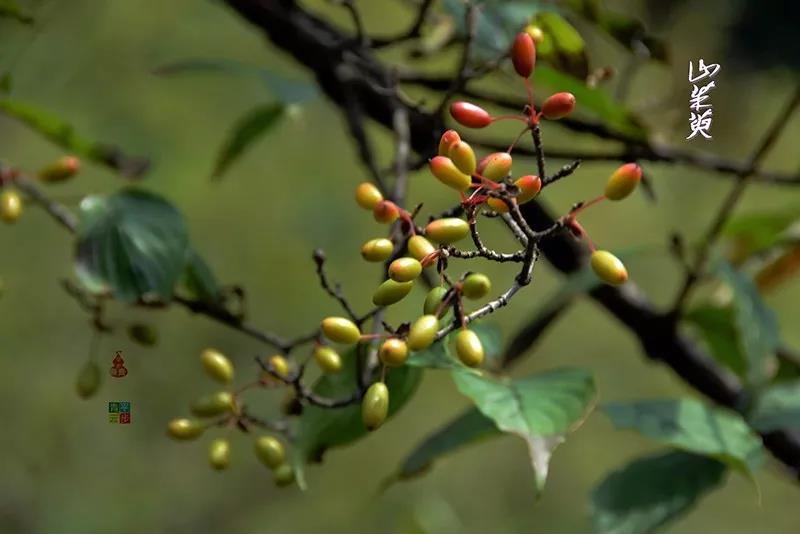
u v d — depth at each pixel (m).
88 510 4.71
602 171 5.26
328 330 1.77
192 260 1.92
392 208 1.76
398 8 4.62
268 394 4.29
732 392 2.03
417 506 2.69
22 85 3.35
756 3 3.50
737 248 2.10
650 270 5.17
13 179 1.95
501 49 1.95
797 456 1.96
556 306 2.00
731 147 4.04
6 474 4.68
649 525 1.88
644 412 1.87
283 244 5.09
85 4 4.25
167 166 4.85
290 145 5.18
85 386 1.92
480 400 1.80
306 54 2.09
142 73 4.80
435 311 1.74
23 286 5.05
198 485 4.91
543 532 5.18
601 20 1.98
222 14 4.86
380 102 2.08
